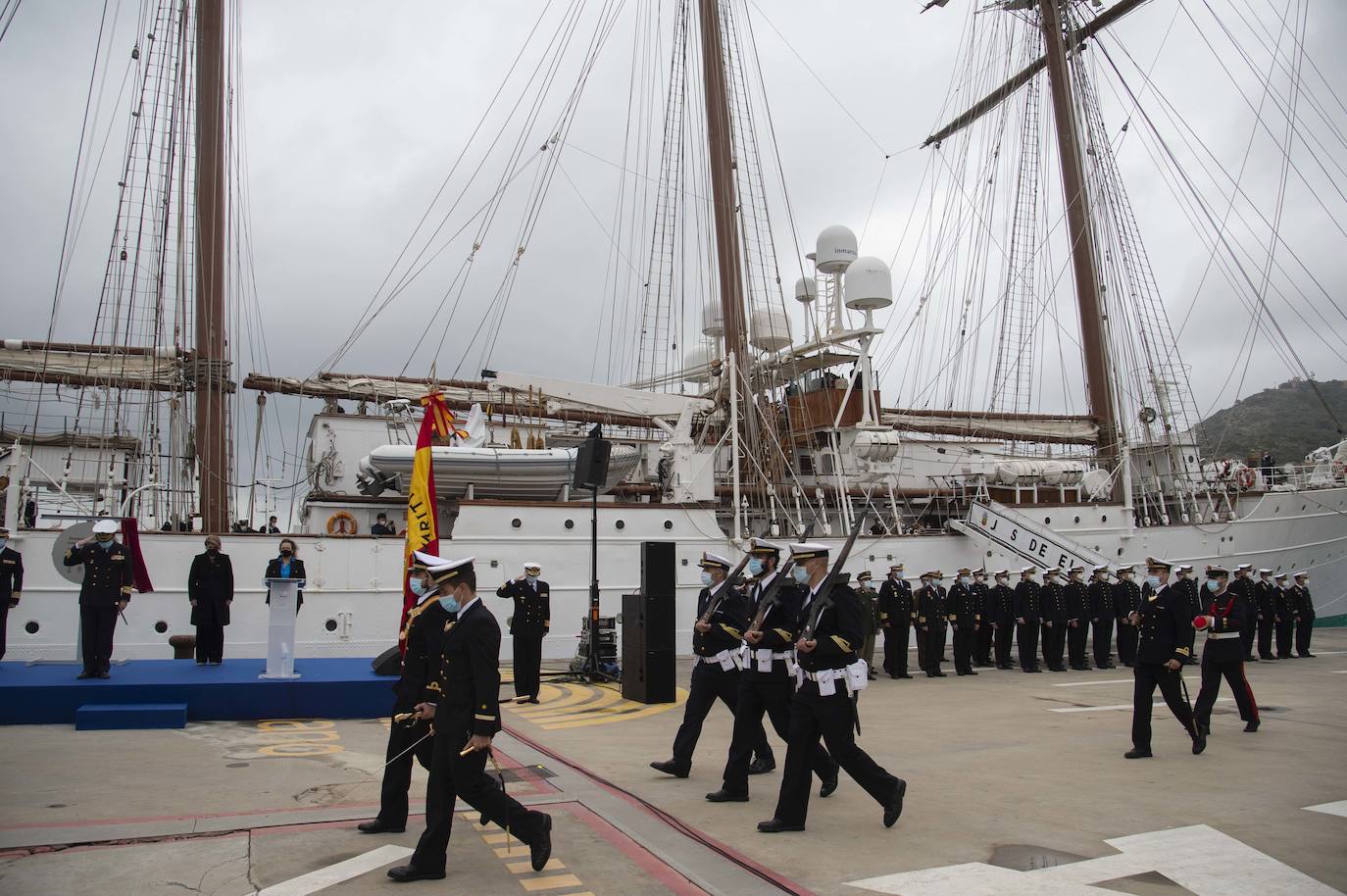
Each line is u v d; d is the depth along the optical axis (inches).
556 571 808.9
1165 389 1307.8
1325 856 242.5
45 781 312.5
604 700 588.4
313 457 887.7
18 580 523.5
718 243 1064.2
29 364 784.9
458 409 951.6
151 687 444.5
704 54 1112.8
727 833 268.8
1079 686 696.4
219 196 836.6
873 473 1004.6
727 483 1012.5
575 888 215.5
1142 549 1109.1
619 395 895.1
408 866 221.1
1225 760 386.6
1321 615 1258.0
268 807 285.7
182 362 829.8
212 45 843.4
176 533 706.2
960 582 811.4
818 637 276.1
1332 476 1316.4
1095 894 210.5
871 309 1035.3
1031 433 1299.2
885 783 271.7
